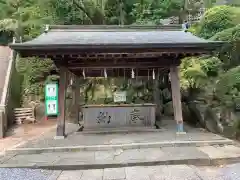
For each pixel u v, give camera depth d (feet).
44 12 54.29
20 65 44.37
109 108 28.99
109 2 58.08
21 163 18.51
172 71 26.48
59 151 21.35
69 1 52.16
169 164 18.30
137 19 56.65
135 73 35.12
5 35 53.88
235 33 31.86
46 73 43.93
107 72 35.19
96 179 15.90
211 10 42.19
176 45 22.18
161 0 58.75
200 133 26.32
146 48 22.49
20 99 42.55
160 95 39.88
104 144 22.27
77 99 35.94
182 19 61.52
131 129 28.40
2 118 31.30
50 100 29.14
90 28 29.53
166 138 24.00
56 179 16.08
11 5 60.70
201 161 18.40
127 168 17.75
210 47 22.72
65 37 25.57
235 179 15.44
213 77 34.17
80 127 31.19
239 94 28.32
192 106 33.35
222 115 28.19
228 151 20.30
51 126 36.60
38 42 22.18
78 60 26.55
